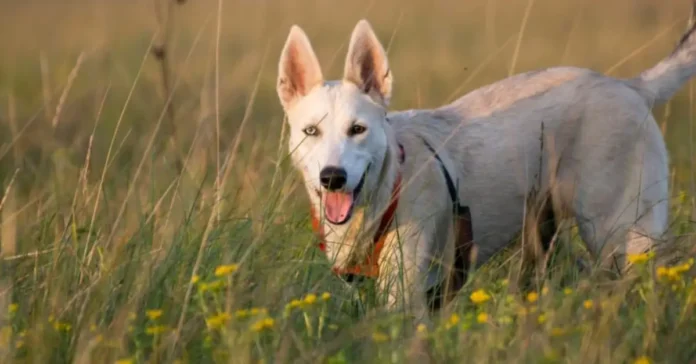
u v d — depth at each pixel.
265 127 19.53
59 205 11.07
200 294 8.05
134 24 37.94
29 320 8.60
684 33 11.11
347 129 9.79
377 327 8.14
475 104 10.87
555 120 10.61
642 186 10.45
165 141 15.64
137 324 8.38
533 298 8.32
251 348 7.81
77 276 9.31
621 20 32.91
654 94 10.90
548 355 7.16
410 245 9.80
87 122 21.03
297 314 8.53
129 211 10.87
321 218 9.83
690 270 9.18
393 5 40.62
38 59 32.00
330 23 33.78
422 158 10.15
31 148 19.17
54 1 48.62
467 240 10.19
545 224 10.80
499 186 10.58
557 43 29.69
